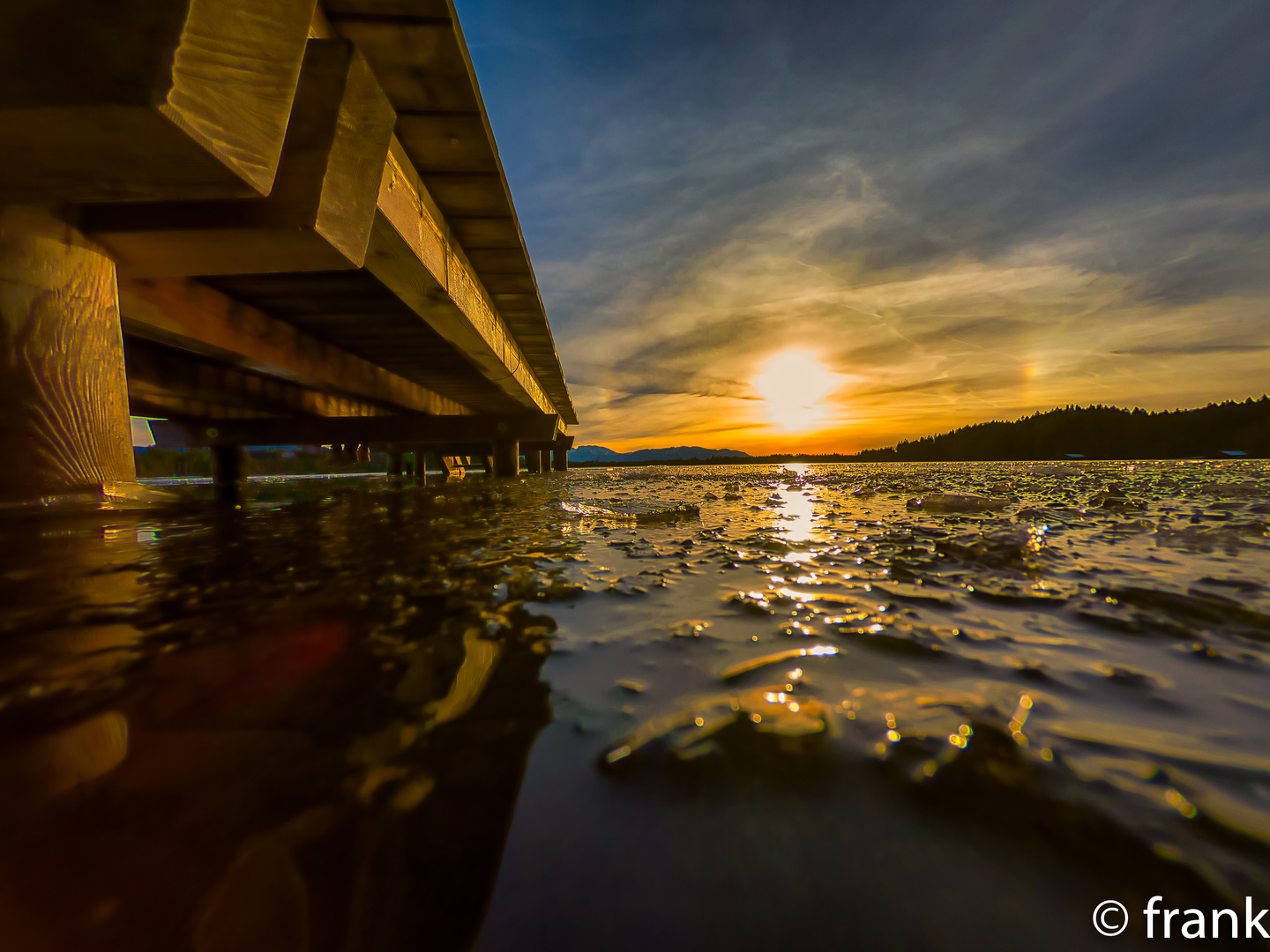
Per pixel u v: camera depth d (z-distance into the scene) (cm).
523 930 36
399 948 35
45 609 110
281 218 214
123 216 213
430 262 357
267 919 36
